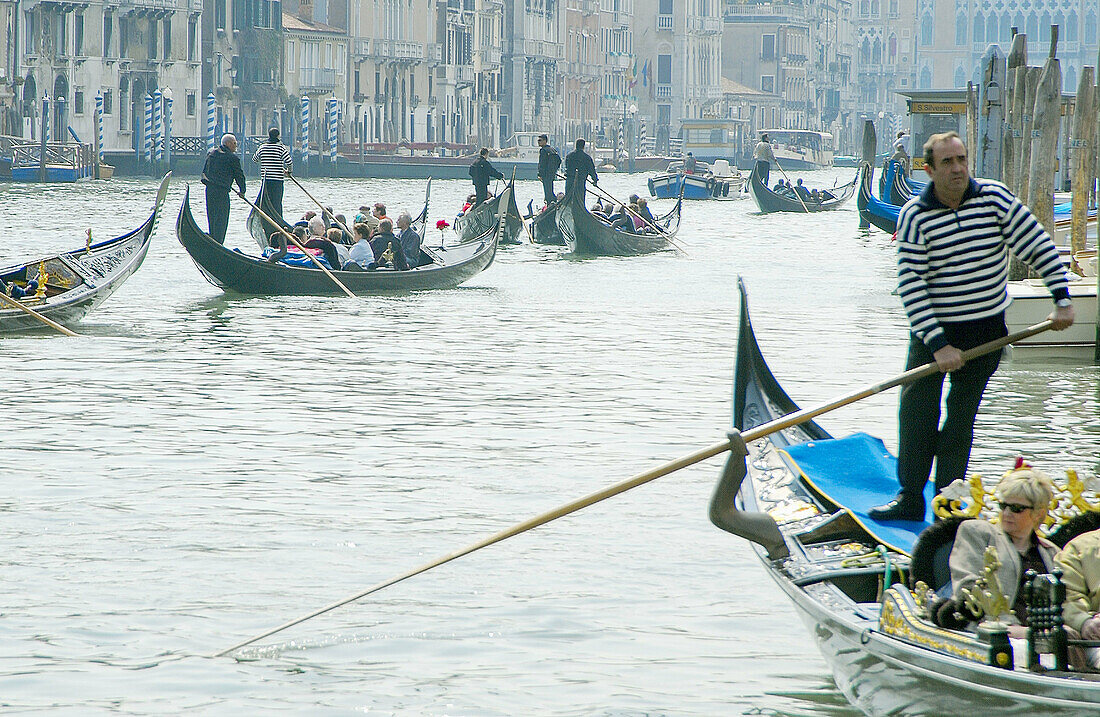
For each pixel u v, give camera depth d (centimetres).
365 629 1466
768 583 1611
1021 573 1108
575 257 6069
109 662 1378
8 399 2644
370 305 4222
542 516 1392
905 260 1334
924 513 1378
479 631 1464
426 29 18538
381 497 1956
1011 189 3859
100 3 14025
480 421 2477
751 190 9850
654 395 2750
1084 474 2078
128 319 3822
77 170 12469
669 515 1884
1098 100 4456
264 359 3175
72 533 1772
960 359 1300
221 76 15875
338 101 16762
